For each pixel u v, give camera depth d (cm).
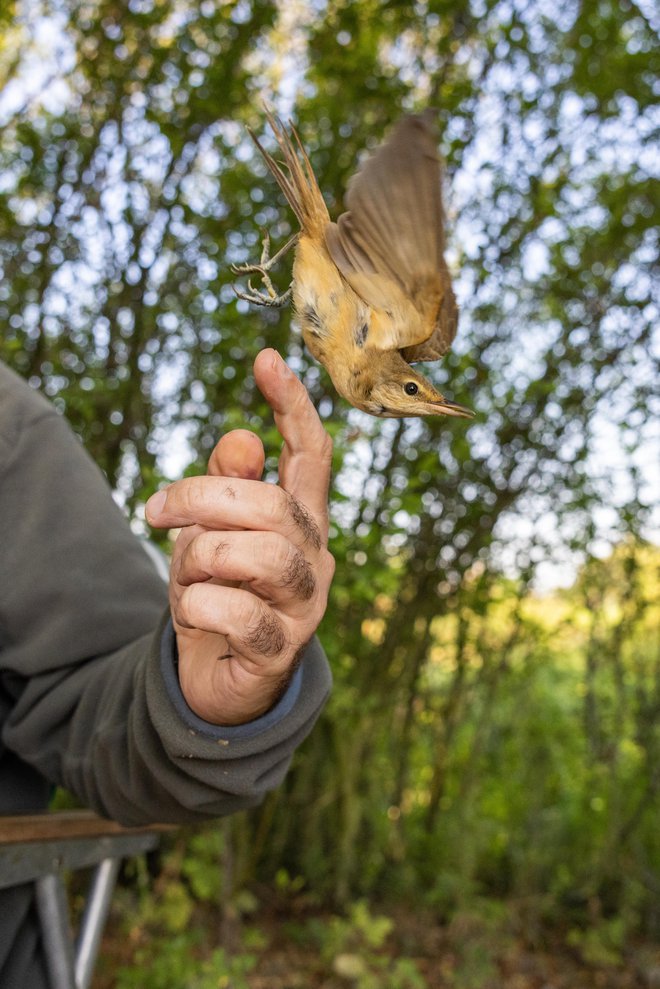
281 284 103
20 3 102
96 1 103
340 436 84
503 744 134
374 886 123
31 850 40
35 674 42
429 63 114
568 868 128
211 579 31
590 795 130
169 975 89
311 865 120
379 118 111
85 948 45
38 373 100
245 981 98
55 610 42
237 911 108
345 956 101
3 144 104
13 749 42
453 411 32
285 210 105
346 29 110
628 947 121
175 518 28
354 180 27
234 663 30
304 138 110
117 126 102
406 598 120
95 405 101
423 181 26
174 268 104
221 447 30
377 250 28
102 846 45
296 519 29
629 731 133
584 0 111
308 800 121
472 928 115
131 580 44
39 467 45
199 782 34
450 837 123
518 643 125
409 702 125
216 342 103
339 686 106
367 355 31
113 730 38
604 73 113
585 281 117
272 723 33
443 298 30
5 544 43
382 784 123
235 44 103
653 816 130
